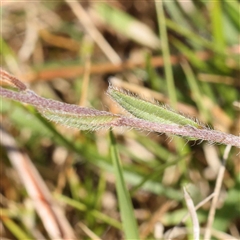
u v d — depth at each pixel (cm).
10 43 30
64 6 30
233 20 24
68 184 24
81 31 29
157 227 22
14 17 30
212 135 17
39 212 23
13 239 24
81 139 23
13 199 24
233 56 24
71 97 27
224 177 23
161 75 27
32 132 25
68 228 23
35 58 29
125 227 20
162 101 25
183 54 25
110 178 25
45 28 30
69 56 29
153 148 24
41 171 25
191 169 24
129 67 26
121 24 27
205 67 24
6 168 24
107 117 17
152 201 24
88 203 23
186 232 22
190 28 26
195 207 21
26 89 17
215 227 21
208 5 25
